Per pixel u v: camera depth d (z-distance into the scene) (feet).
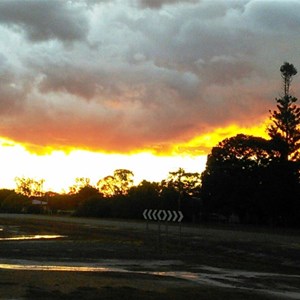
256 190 285.43
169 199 331.16
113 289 51.55
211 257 98.68
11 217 345.31
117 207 362.74
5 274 60.39
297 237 166.20
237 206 294.25
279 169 285.23
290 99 311.88
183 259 92.99
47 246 116.26
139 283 57.62
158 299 46.93
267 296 52.29
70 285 53.31
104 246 119.14
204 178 304.71
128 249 111.55
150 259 91.25
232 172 297.53
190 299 47.85
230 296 50.78
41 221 277.64
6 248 107.86
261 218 301.63
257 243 134.31
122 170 513.04
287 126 309.42
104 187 515.09
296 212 282.56
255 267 84.12
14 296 45.34
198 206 325.62
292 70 316.19
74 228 206.18
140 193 355.15
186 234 169.68
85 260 86.28
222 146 305.12
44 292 47.93
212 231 193.67
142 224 246.47
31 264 77.00
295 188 281.33
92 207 384.27
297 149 305.94
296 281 66.85
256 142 296.71
